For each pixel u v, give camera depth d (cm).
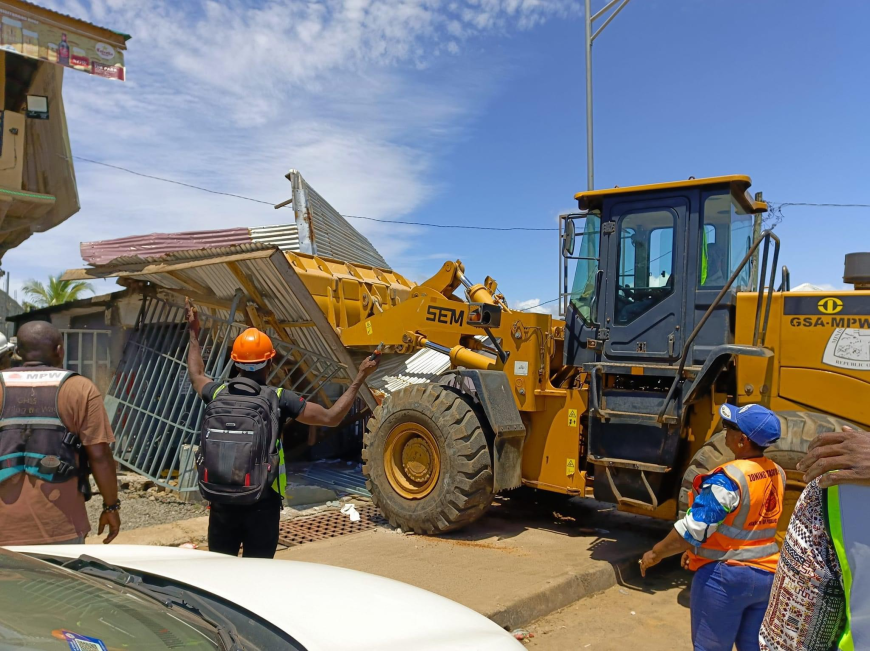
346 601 204
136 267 766
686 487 462
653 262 540
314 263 812
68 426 314
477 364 631
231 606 193
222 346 703
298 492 684
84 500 324
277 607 193
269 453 320
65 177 919
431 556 514
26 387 310
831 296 475
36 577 177
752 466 297
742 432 299
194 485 657
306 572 231
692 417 532
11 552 196
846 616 160
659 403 516
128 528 579
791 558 173
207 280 760
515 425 584
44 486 304
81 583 182
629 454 528
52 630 146
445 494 564
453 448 564
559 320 674
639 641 403
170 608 182
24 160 889
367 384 737
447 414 573
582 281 584
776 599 176
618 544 561
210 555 261
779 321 490
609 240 557
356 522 628
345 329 718
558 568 486
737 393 503
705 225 521
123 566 227
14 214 886
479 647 188
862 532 158
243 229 941
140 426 754
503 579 458
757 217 576
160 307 825
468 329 660
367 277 903
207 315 736
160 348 791
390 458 612
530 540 573
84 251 839
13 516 296
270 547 335
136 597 183
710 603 295
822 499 167
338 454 937
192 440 673
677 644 399
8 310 1677
